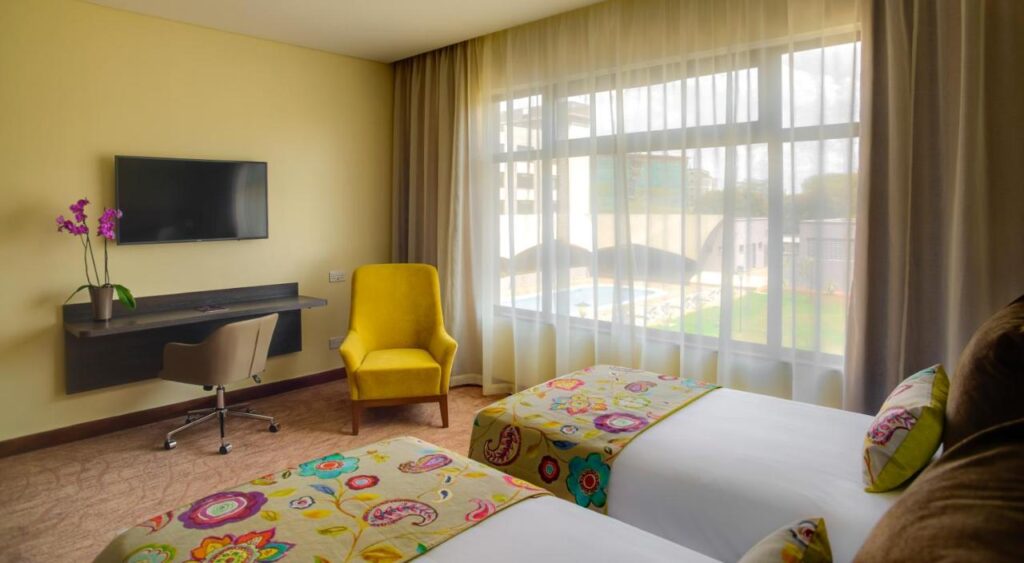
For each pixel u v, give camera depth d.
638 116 3.49
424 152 4.61
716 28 3.13
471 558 1.28
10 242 3.15
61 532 2.42
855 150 2.71
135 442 3.38
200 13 3.55
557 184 3.88
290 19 3.69
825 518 1.47
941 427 1.51
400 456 1.86
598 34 3.61
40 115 3.21
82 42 3.33
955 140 2.40
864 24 2.60
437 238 4.62
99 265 3.46
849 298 2.74
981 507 0.84
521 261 4.15
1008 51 2.25
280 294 4.27
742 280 3.12
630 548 1.34
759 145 3.03
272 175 4.19
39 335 3.26
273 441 3.42
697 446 1.90
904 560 0.86
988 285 2.32
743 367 3.15
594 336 3.80
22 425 3.23
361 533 1.37
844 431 2.02
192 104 3.78
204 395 3.94
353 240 4.71
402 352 3.92
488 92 4.24
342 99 4.57
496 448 2.25
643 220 3.51
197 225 3.77
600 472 1.91
